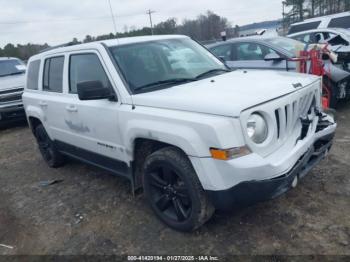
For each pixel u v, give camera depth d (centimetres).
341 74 630
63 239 348
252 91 289
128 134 328
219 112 261
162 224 345
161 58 382
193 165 277
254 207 348
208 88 316
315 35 923
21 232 374
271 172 262
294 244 290
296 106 306
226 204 273
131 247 317
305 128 318
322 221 315
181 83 352
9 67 1022
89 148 414
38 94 504
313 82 342
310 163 322
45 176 532
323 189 371
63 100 430
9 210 431
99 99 344
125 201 405
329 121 353
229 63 773
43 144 557
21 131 895
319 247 283
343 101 755
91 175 505
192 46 436
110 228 354
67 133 446
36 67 518
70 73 420
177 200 316
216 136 256
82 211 398
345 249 277
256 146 265
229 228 321
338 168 417
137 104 323
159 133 293
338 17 1084
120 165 373
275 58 657
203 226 329
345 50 752
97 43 380
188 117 275
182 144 277
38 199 450
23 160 635
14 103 915
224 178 264
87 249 325
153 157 316
